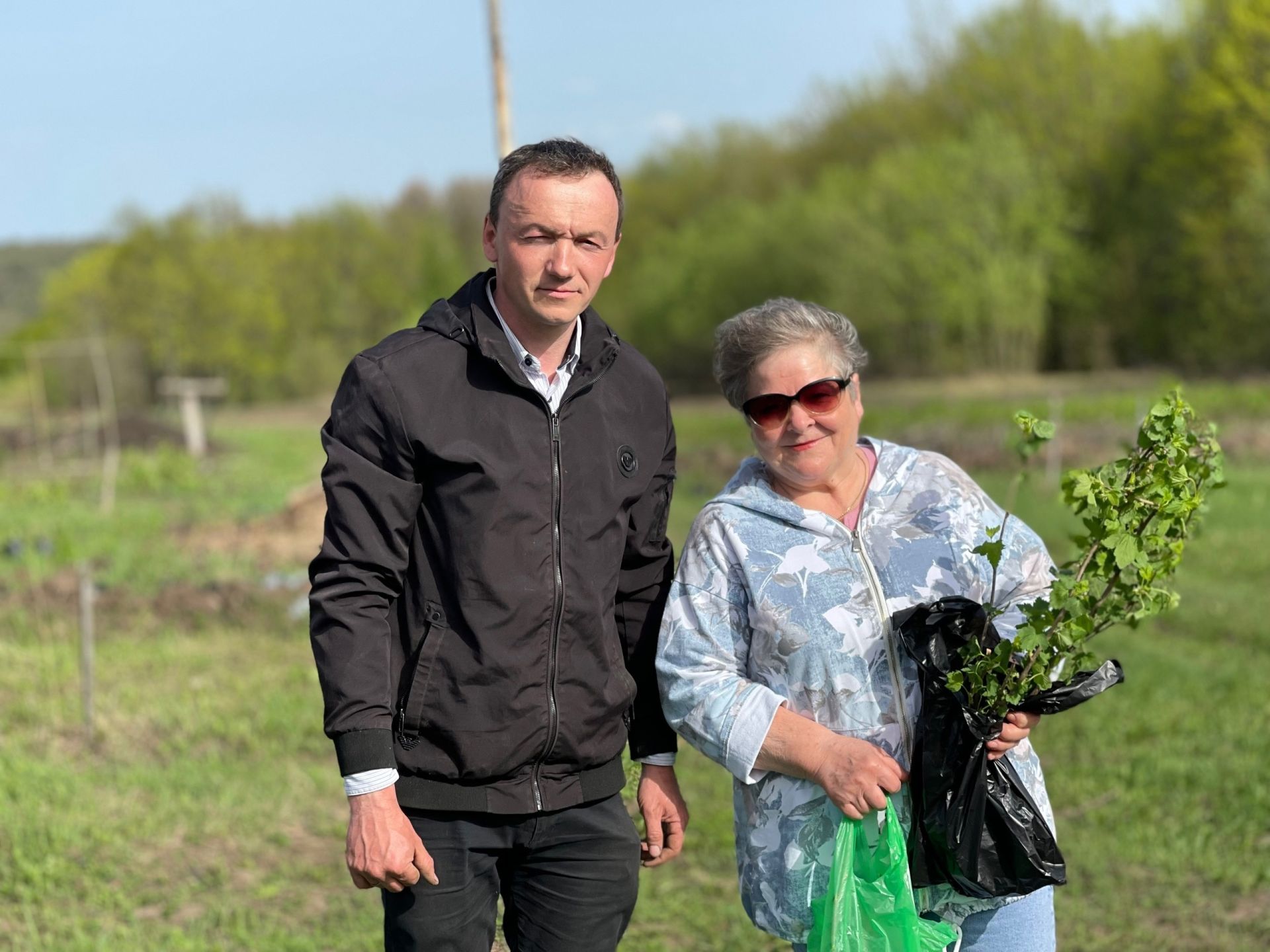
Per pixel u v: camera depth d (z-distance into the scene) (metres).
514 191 2.14
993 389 29.84
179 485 18.53
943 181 33.69
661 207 50.84
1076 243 33.56
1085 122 34.84
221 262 44.94
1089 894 4.23
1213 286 28.95
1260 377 26.08
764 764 2.27
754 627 2.32
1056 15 36.06
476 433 2.18
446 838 2.23
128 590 9.65
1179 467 2.17
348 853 2.12
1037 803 2.28
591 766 2.32
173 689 7.15
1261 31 28.61
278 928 4.23
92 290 43.66
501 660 2.17
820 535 2.32
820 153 45.16
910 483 2.38
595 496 2.28
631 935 4.11
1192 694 6.26
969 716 2.14
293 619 8.90
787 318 2.31
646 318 44.62
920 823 2.20
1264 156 28.53
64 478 19.47
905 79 41.84
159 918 4.32
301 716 6.60
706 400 38.59
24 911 4.29
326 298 51.31
